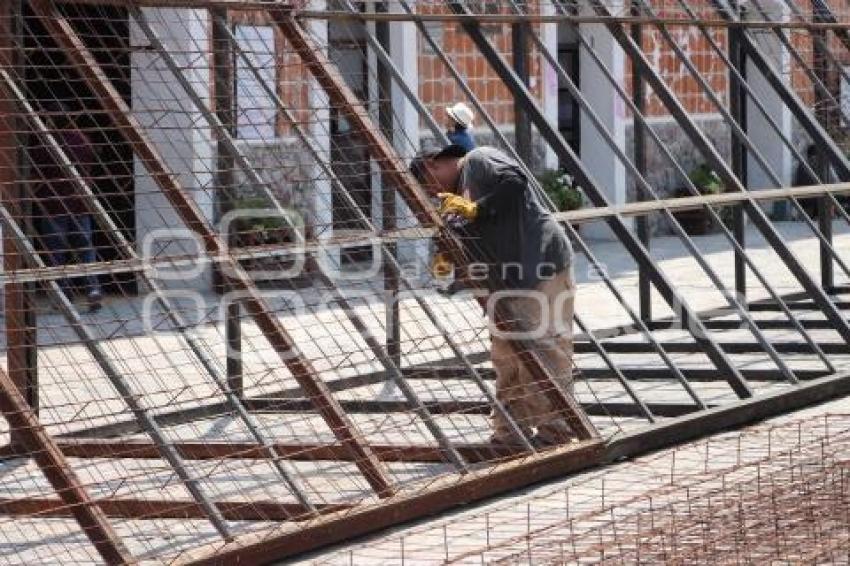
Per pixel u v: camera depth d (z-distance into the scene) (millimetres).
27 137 27500
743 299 43062
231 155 26375
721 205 35656
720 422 29828
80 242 38469
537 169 67000
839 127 55219
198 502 21594
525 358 27625
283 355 24438
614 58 68938
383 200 31766
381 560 21203
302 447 28156
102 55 39219
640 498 20812
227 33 27672
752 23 42000
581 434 27281
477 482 24672
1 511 24594
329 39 35469
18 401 20453
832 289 47656
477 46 32938
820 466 22656
